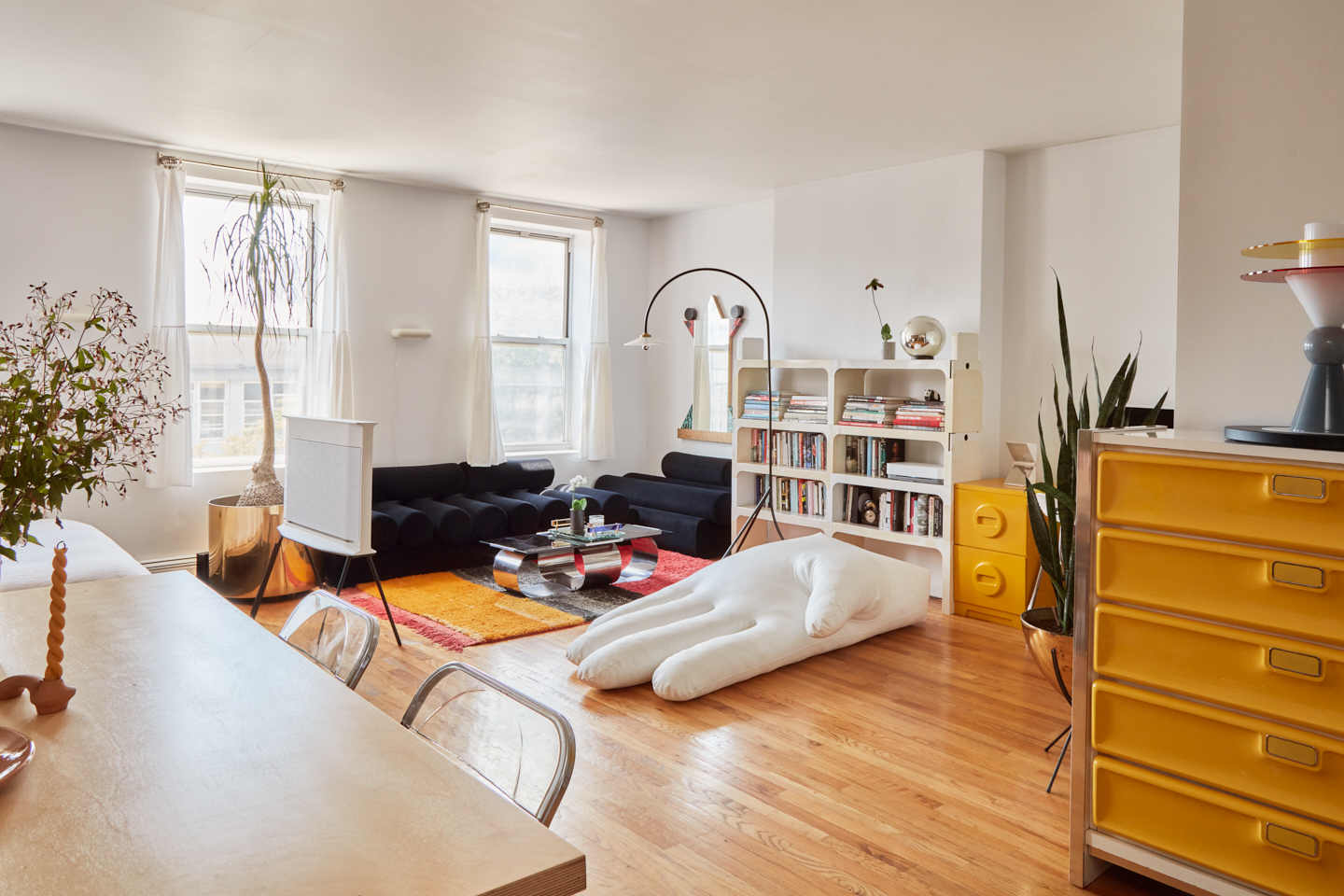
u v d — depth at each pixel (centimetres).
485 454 679
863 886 234
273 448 574
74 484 162
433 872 102
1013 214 539
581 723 341
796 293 637
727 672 377
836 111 454
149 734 142
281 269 597
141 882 100
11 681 155
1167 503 216
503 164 584
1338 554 190
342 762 132
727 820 267
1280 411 242
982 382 524
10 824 113
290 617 226
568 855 106
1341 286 198
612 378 777
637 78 406
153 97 445
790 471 599
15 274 504
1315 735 195
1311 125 234
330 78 412
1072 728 235
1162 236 478
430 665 407
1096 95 425
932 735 332
